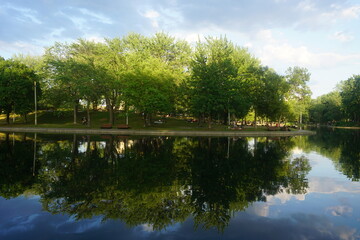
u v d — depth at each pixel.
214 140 26.83
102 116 55.09
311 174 12.04
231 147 21.00
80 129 35.09
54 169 11.80
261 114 51.03
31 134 30.42
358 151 21.02
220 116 52.94
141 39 54.66
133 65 41.47
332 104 103.56
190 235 5.73
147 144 21.77
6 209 7.11
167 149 18.84
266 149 20.58
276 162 14.87
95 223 6.31
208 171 11.99
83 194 8.38
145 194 8.51
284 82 47.16
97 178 10.32
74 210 7.12
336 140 32.16
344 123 95.75
